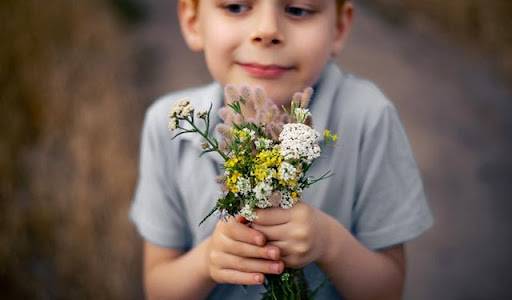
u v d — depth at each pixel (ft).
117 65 16.25
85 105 13.32
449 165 16.31
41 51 13.51
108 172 12.12
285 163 4.02
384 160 5.40
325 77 5.47
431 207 14.73
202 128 5.57
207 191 5.51
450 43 23.45
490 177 15.89
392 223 5.44
